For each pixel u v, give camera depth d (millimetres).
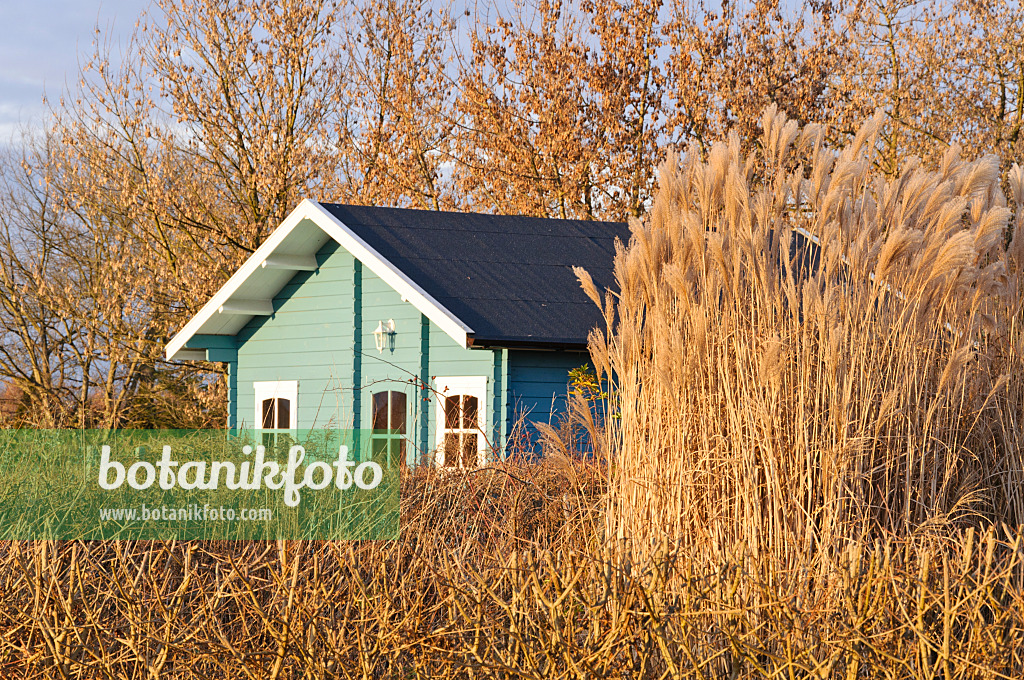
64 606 6094
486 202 32719
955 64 31375
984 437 7566
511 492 8312
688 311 7441
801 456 6875
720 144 7754
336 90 31688
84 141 30812
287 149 30750
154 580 6344
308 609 6090
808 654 5809
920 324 7555
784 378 7070
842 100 31250
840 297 7328
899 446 7094
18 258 32750
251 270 17641
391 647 6070
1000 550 7164
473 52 31547
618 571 6223
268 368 18766
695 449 7285
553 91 30453
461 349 15758
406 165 32062
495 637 5988
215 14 30234
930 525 6719
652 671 6008
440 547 7250
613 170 30516
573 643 5824
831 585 6250
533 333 14992
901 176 8148
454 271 16516
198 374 32938
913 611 6230
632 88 30766
